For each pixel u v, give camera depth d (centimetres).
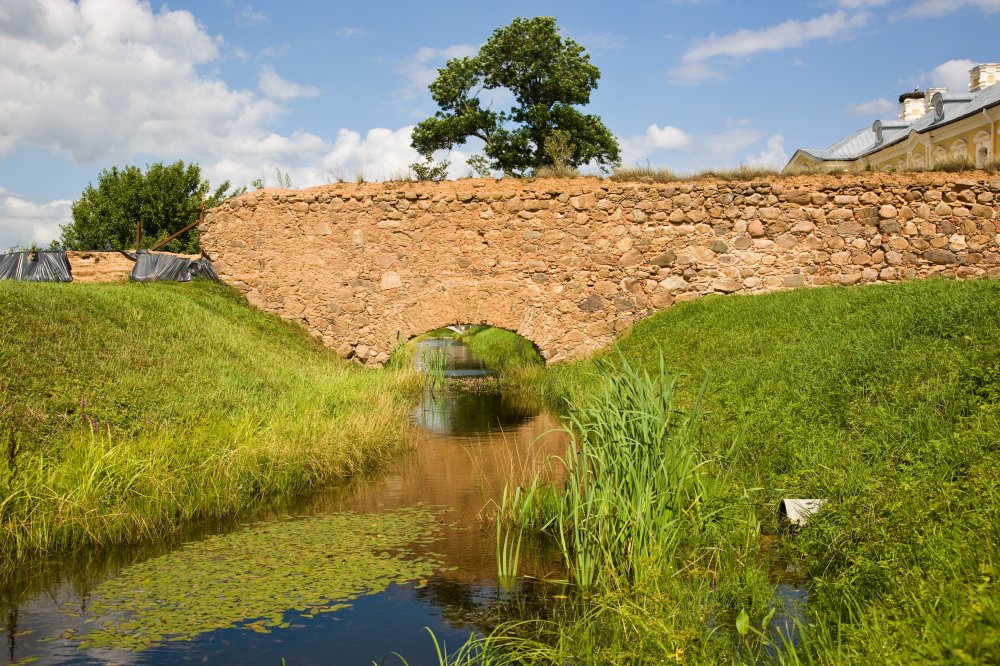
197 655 445
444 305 1630
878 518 475
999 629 296
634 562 530
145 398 885
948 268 1628
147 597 530
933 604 353
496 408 1398
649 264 1639
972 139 2686
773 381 930
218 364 1094
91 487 654
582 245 1633
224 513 731
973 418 614
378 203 1638
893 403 719
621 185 1638
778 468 698
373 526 691
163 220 2917
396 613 503
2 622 489
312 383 1180
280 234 1658
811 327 1166
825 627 394
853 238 1636
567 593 532
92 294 1151
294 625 486
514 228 1627
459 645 457
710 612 465
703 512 586
